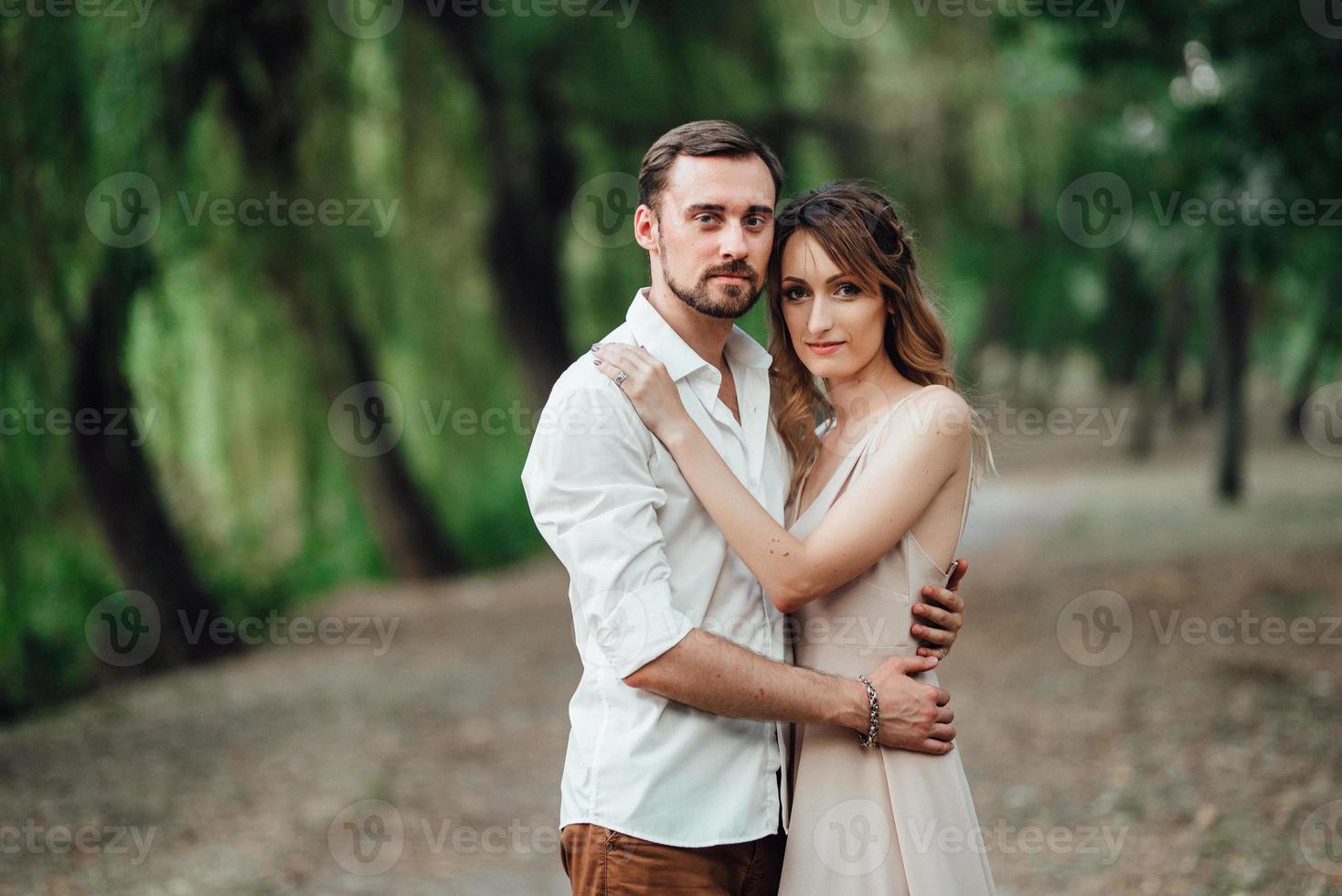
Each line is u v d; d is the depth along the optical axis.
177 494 11.36
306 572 13.60
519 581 14.30
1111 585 11.66
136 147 8.36
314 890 4.77
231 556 11.91
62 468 8.88
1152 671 8.05
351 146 10.48
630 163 13.12
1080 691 7.72
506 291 13.74
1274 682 7.40
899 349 2.76
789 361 2.87
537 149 13.00
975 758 6.50
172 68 8.59
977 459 2.84
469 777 6.50
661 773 2.39
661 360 2.54
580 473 2.41
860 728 2.51
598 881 2.41
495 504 16.59
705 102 12.70
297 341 11.22
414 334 13.34
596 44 12.09
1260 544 13.57
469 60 11.73
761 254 2.50
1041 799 5.68
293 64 9.58
